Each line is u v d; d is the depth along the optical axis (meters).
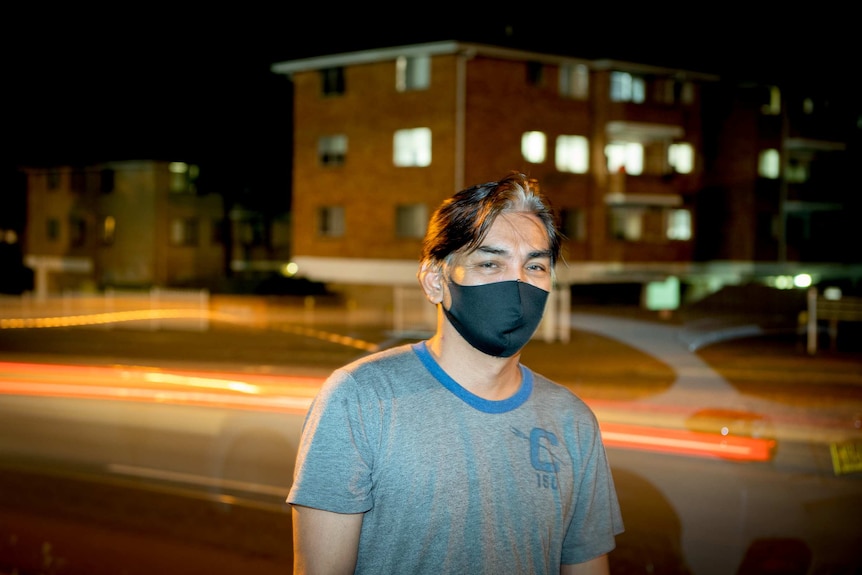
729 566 6.09
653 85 39.25
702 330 26.86
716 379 17.62
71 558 6.02
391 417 2.06
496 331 2.07
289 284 36.75
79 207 49.84
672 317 31.36
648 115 38.53
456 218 2.16
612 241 38.47
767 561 6.17
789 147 43.41
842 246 45.03
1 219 53.38
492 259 2.13
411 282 35.81
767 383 17.16
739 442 8.88
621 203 38.34
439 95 34.81
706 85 40.91
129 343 24.58
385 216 36.50
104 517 7.00
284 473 8.45
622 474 8.54
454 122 34.47
